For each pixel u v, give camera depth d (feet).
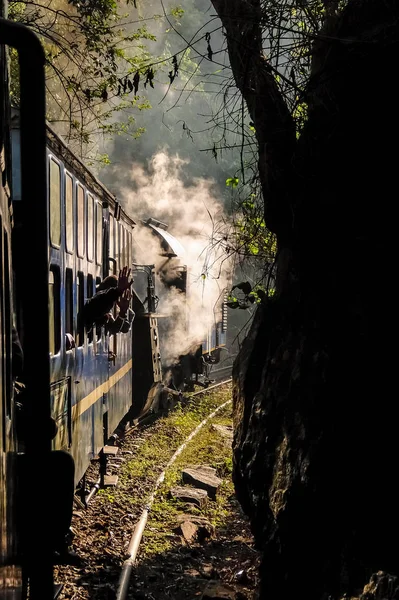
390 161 12.35
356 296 12.59
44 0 37.70
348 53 12.86
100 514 26.84
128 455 37.76
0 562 5.85
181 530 25.39
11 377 7.86
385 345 11.78
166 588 20.40
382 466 11.25
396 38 11.97
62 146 20.72
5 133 7.94
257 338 17.79
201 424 48.37
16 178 16.28
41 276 5.90
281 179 16.05
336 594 11.09
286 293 16.70
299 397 14.01
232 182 20.94
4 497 6.19
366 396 11.87
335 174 13.70
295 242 15.49
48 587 6.31
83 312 25.11
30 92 5.77
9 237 8.04
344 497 11.91
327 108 13.70
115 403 34.81
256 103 15.98
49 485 6.12
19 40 5.66
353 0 13.61
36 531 6.30
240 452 17.33
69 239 22.25
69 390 21.89
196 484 31.78
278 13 15.26
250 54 15.34
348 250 13.17
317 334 13.88
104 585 19.66
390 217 12.19
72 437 22.38
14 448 7.76
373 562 10.45
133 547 22.82
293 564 13.03
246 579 20.42
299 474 12.92
